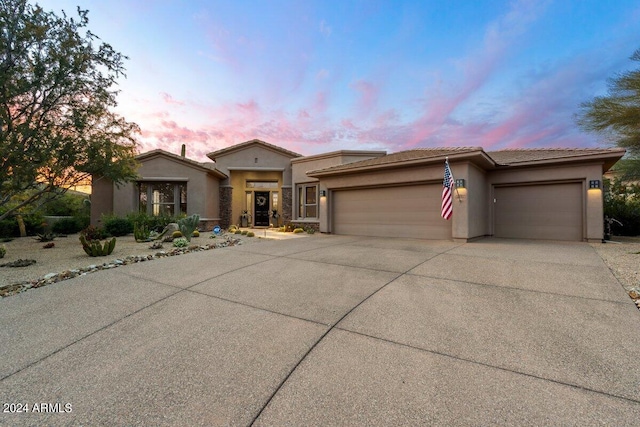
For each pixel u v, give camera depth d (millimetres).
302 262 7000
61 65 7828
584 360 2736
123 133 9703
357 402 2209
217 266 6668
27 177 7891
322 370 2650
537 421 1987
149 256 7848
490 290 4719
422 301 4324
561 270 5785
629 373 2523
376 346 3076
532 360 2756
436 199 11047
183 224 11141
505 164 11383
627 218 12664
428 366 2688
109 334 3436
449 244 9586
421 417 2041
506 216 12109
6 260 7547
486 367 2660
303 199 17141
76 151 8445
